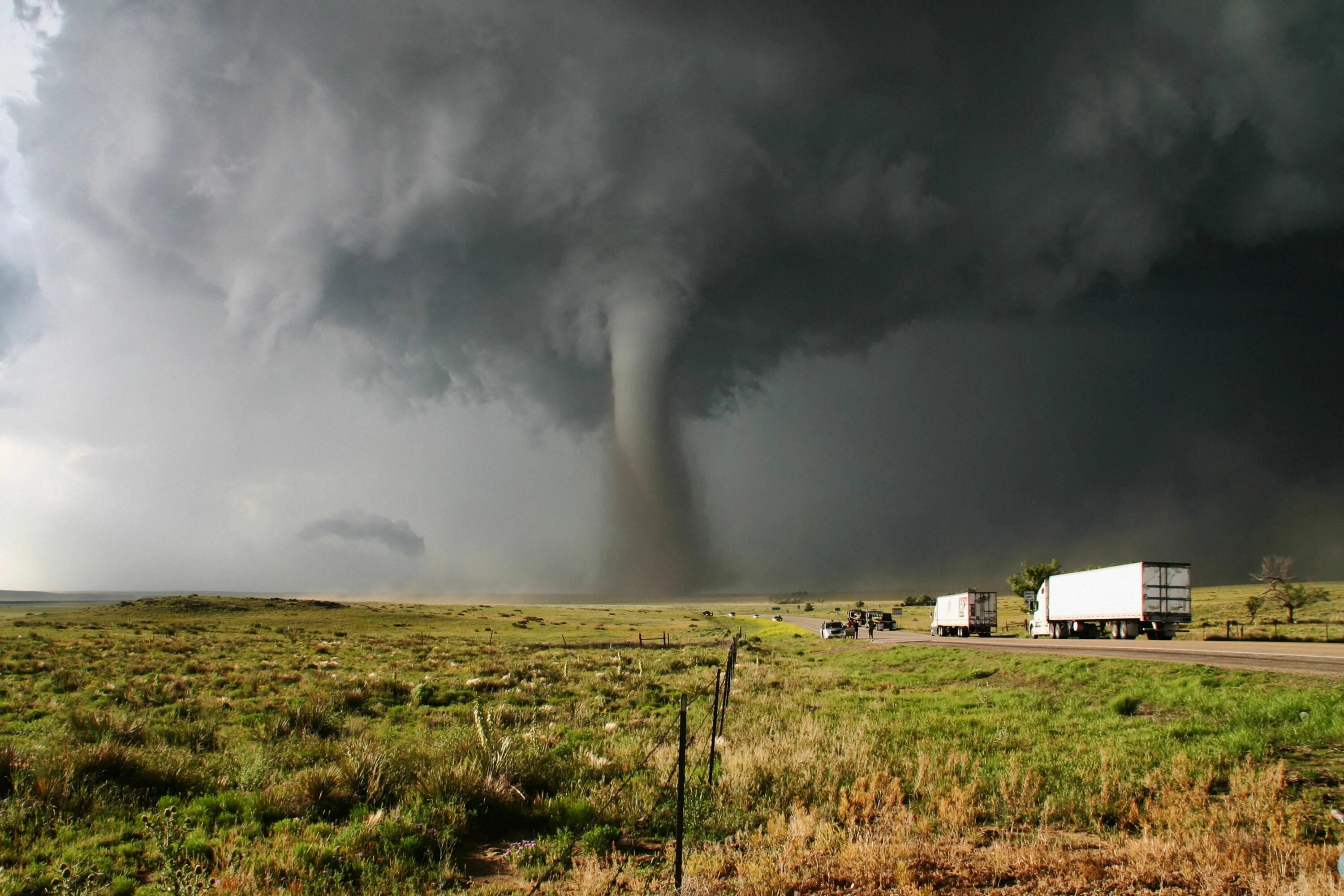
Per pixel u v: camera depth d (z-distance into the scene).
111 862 8.33
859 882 7.41
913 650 42.75
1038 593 55.31
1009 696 23.44
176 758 12.63
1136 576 41.91
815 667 39.59
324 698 21.34
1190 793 9.98
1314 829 8.56
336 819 10.22
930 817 9.72
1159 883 7.21
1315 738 12.79
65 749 12.12
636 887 7.59
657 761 13.31
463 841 9.62
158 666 33.19
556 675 32.16
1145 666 24.52
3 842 8.74
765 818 10.00
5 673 29.33
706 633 86.00
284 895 7.34
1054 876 7.49
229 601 122.69
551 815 10.44
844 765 12.33
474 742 12.77
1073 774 11.51
